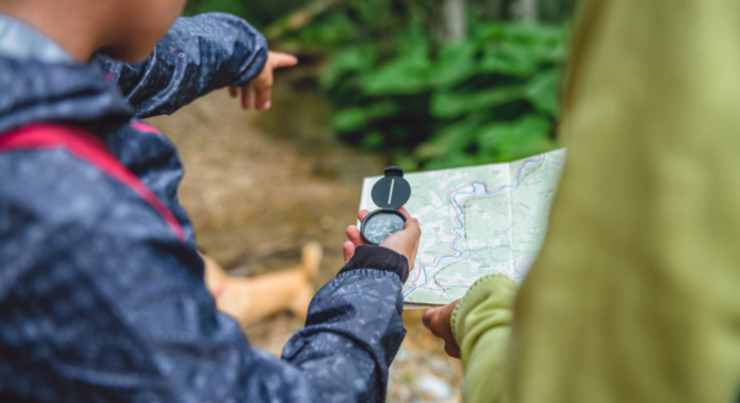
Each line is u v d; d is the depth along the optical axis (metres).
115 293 0.48
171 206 0.64
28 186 0.48
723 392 0.37
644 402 0.39
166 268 0.52
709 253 0.36
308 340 0.73
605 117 0.40
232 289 2.78
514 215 1.11
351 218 4.25
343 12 8.98
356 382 0.67
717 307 0.36
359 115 6.14
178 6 0.63
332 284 0.81
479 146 4.70
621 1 0.41
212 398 0.52
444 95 5.24
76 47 0.56
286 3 10.01
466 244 1.09
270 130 6.47
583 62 0.45
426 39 7.28
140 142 0.61
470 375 0.62
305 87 8.01
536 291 0.43
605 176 0.39
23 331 0.49
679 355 0.37
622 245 0.39
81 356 0.49
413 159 4.84
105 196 0.50
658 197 0.37
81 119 0.51
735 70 0.36
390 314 0.75
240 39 1.22
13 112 0.48
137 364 0.49
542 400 0.42
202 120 6.33
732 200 0.35
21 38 0.51
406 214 1.03
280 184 5.02
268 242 3.87
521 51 5.10
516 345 0.46
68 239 0.47
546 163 1.15
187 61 1.07
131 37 0.61
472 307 0.76
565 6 7.80
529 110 4.79
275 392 0.61
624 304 0.39
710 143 0.36
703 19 0.36
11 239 0.47
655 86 0.38
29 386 0.52
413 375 2.37
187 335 0.51
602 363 0.40
